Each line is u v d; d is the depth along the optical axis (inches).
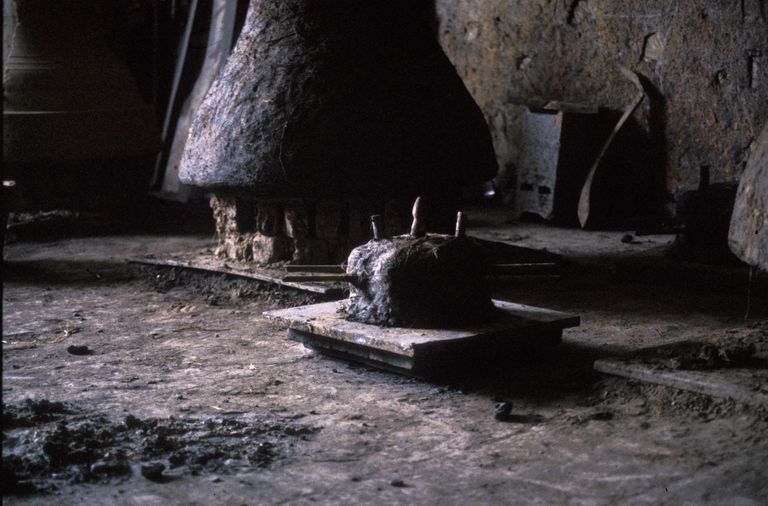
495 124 522.3
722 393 174.1
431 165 282.4
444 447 161.3
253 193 284.8
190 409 182.2
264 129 276.7
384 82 279.9
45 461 149.9
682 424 169.3
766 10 394.9
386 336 197.2
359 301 213.2
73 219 451.5
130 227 448.1
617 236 417.7
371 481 146.5
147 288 308.3
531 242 401.4
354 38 282.7
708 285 298.8
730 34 408.5
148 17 590.2
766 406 167.5
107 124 442.9
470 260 209.5
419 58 288.4
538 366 210.4
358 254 213.9
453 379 200.5
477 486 144.3
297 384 199.5
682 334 241.8
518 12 498.9
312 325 210.2
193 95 514.0
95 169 455.5
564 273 323.9
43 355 226.2
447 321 206.4
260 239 299.4
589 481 145.7
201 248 377.7
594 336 239.9
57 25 444.5
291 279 210.7
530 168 460.1
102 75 448.5
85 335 247.6
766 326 229.5
